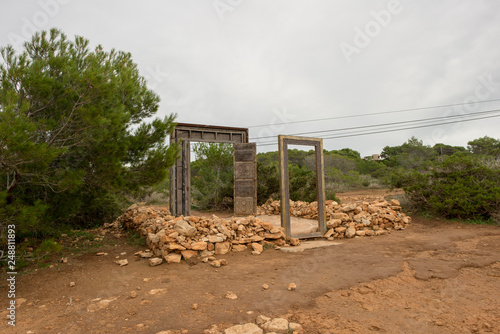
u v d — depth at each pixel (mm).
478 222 9016
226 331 2855
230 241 6410
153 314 3361
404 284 4199
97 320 3246
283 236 6984
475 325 2971
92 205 7805
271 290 4051
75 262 5699
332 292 3938
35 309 3600
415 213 10836
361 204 9742
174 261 5449
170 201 10188
